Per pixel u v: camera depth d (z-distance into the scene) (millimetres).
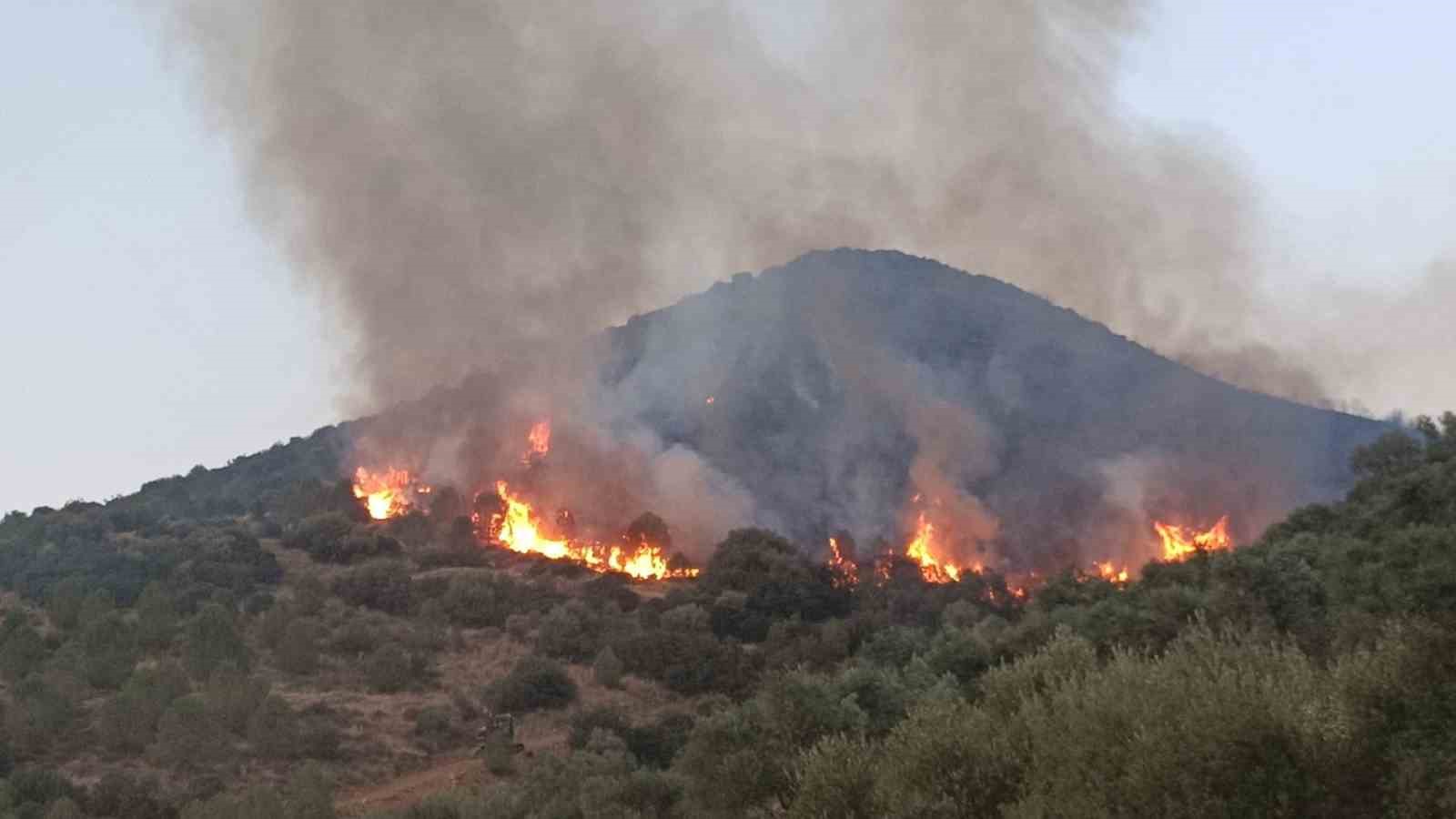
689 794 42031
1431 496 53781
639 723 79000
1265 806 15930
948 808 20125
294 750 72562
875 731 38750
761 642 101500
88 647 87062
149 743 71312
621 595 111688
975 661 46875
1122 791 16672
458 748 77938
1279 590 41031
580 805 50250
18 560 121500
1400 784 15648
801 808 23094
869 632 95000
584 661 95188
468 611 105500
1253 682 17109
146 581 109438
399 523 137500
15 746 69438
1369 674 16969
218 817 59062
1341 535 57188
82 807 61344
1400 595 30203
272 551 126750
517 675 86688
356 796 68375
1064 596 65188
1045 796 17984
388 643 93750
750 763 36281
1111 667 20359
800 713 37531
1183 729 16562
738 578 112000
